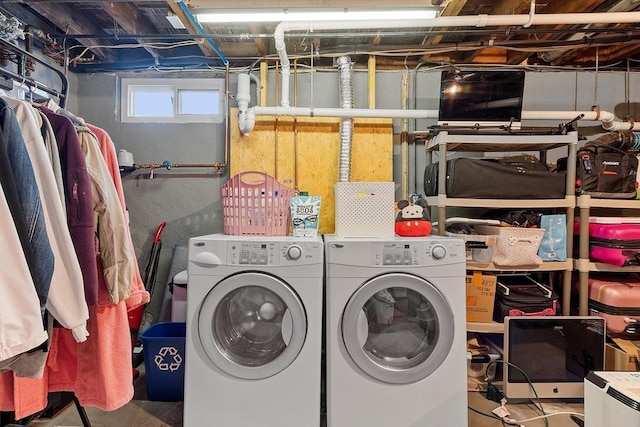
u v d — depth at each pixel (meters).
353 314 1.78
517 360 2.12
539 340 2.14
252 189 2.21
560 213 2.49
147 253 2.86
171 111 2.91
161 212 2.87
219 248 1.79
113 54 2.90
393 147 2.88
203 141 2.89
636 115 2.89
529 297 2.26
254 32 2.48
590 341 2.14
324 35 2.45
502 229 2.23
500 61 2.97
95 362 1.32
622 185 2.31
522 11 2.40
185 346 1.91
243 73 2.79
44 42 2.38
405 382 1.78
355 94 2.89
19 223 0.96
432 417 1.79
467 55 2.91
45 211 1.08
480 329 2.23
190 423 1.77
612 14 2.07
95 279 1.21
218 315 1.83
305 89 2.90
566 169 2.37
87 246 1.20
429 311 1.88
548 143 2.35
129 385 1.39
